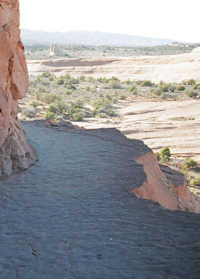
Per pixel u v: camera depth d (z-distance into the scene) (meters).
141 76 112.31
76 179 9.85
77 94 87.19
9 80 10.97
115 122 60.84
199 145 49.50
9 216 7.62
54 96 74.94
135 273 5.59
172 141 51.38
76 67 125.00
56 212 7.82
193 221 7.33
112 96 83.19
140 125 58.47
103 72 120.25
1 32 10.55
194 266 5.75
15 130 11.18
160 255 6.06
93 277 5.53
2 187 9.20
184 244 6.40
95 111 67.31
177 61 116.00
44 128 16.53
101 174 10.24
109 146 13.31
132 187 9.21
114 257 6.04
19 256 6.13
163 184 12.07
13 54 10.77
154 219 7.43
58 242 6.56
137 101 78.31
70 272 5.67
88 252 6.21
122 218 7.49
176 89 90.06
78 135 15.09
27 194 8.80
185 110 68.38
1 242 6.57
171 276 5.49
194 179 38.81
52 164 11.19
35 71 126.88
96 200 8.44
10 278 5.54
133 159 11.66
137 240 6.56
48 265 5.86
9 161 10.30
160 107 70.94
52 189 9.13
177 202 12.07
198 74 103.44
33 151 11.77
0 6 10.66
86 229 7.02
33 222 7.35
